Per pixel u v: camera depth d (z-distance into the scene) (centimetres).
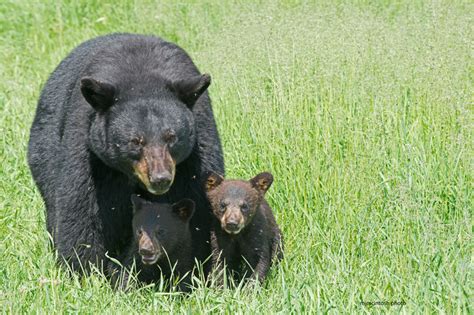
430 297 1009
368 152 1308
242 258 1169
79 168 1133
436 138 1332
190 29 2222
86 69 1175
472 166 1263
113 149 1090
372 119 1355
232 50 1662
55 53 2167
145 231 1097
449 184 1264
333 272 1090
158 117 1084
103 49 1186
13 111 1752
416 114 1417
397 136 1346
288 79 1472
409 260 1091
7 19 2384
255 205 1134
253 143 1415
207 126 1165
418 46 1552
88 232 1141
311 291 1016
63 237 1143
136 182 1135
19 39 2292
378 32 1642
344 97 1457
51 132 1241
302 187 1293
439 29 1577
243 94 1520
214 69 1711
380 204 1240
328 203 1265
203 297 1033
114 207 1155
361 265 1105
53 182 1203
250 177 1369
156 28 2245
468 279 1037
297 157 1330
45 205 1273
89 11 2403
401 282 1050
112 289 1114
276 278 1128
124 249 1177
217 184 1151
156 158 1064
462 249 1109
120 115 1089
